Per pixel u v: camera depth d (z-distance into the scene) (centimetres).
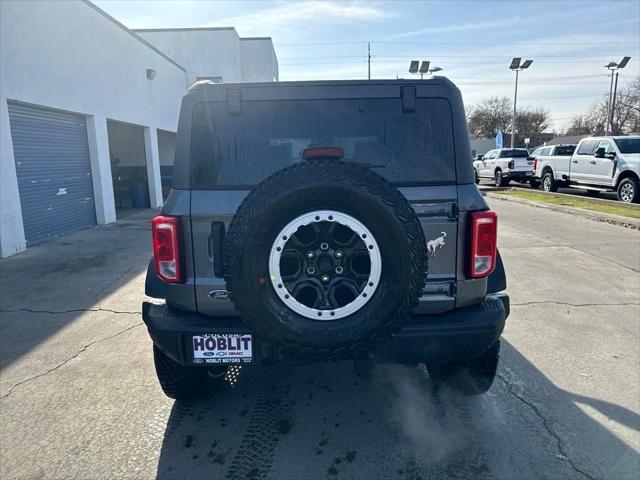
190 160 253
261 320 220
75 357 389
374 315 220
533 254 743
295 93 254
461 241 250
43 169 952
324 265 222
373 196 212
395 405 312
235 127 255
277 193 213
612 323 450
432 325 243
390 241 216
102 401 320
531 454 259
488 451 262
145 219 1277
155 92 1575
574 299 522
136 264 723
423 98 255
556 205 1297
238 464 254
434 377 321
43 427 290
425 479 240
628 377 344
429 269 249
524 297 529
